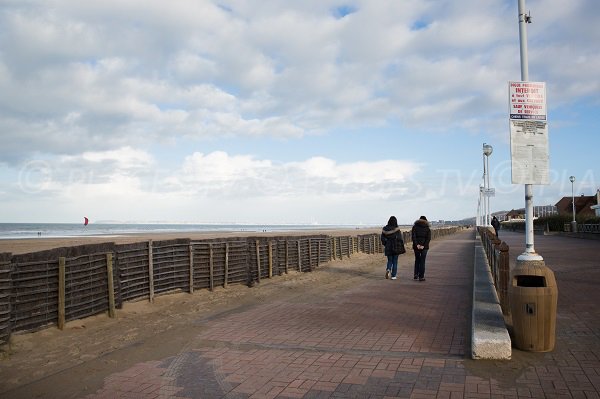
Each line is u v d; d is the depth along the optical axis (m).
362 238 24.22
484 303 7.39
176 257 9.91
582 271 14.02
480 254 18.05
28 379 5.12
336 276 14.17
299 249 15.25
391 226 13.44
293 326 7.46
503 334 5.62
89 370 5.39
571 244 29.48
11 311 6.23
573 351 5.72
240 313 8.53
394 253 13.36
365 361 5.57
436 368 5.24
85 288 7.47
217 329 7.29
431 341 6.41
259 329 7.27
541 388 4.57
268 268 13.11
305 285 12.17
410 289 11.37
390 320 7.82
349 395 4.53
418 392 4.55
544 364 5.25
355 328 7.27
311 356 5.82
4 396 4.66
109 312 7.89
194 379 5.06
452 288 11.45
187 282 10.20
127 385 4.92
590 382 4.70
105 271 7.92
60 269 6.93
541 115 6.34
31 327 6.57
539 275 5.74
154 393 4.69
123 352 6.08
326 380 4.95
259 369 5.36
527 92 6.34
